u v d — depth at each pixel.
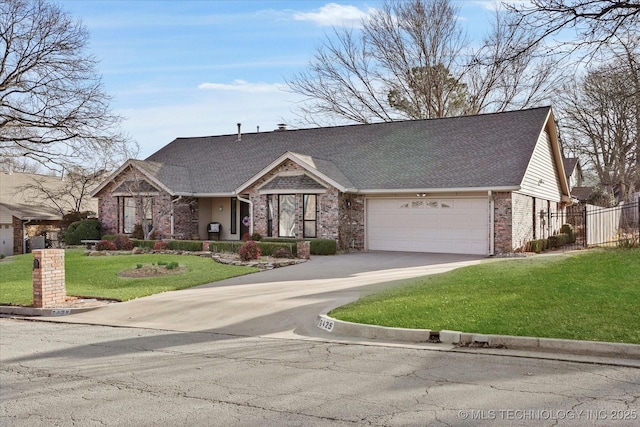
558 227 28.11
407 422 4.91
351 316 9.38
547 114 23.83
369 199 23.19
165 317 11.02
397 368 6.73
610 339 7.22
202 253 21.72
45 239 34.50
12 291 14.51
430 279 13.18
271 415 5.21
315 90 40.28
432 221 21.80
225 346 8.44
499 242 20.16
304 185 22.92
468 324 8.34
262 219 24.39
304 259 19.36
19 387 6.44
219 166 29.56
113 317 11.31
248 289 13.37
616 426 4.71
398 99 38.84
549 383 5.92
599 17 9.20
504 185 19.59
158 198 27.08
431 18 36.66
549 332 7.67
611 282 11.03
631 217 30.09
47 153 30.89
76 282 15.68
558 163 26.80
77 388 6.34
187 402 5.70
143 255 21.53
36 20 28.17
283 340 8.69
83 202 39.69
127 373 6.95
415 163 23.30
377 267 16.98
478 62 24.95
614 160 36.62
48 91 29.22
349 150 26.44
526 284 11.32
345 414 5.17
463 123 25.62
